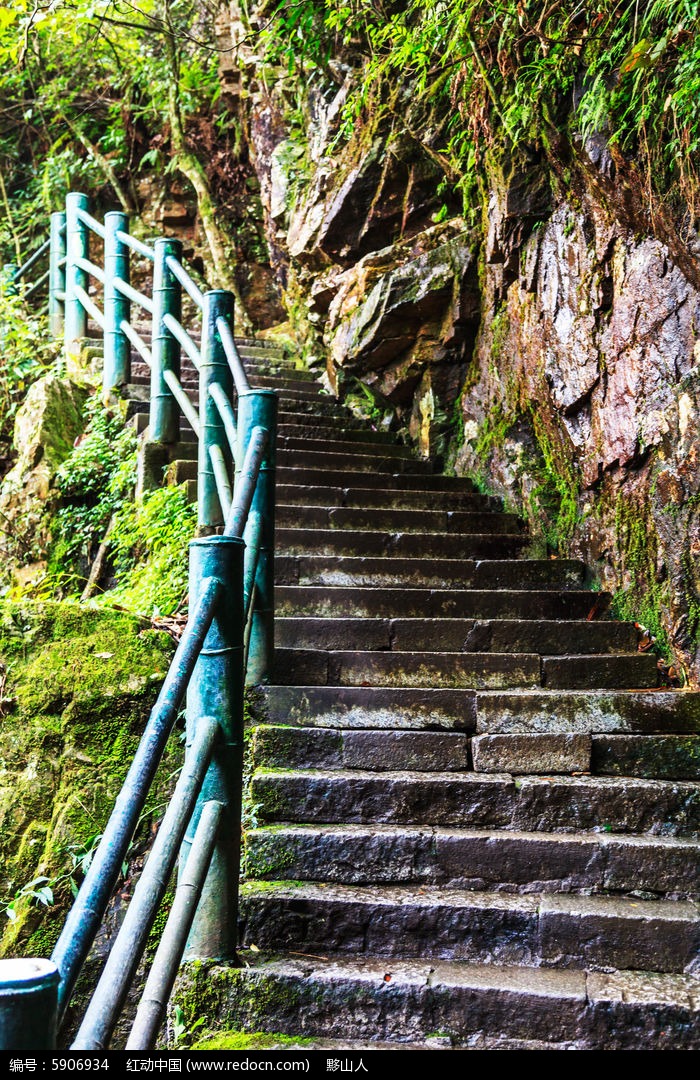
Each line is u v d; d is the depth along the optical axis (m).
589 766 3.08
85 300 6.32
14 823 2.87
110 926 2.74
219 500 3.82
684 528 3.58
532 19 4.00
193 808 2.13
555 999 2.27
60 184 10.19
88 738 2.99
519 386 4.95
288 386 6.86
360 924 2.53
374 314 5.73
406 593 3.94
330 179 6.41
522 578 4.30
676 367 3.69
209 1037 2.28
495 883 2.70
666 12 3.28
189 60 9.11
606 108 3.62
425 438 5.82
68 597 4.85
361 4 5.30
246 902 2.53
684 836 2.83
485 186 5.22
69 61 9.73
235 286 9.16
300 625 3.67
